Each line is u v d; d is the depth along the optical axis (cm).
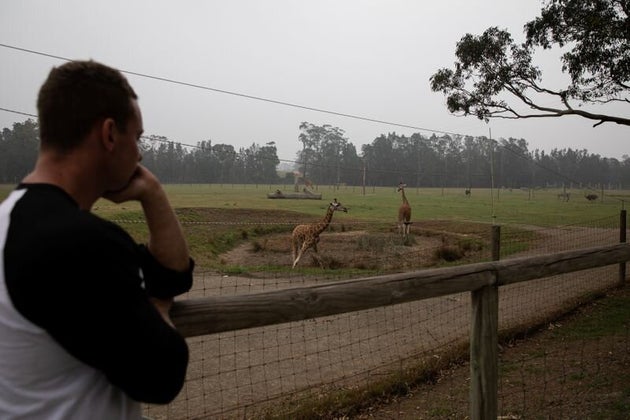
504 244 1508
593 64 1151
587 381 463
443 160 10825
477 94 1352
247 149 10712
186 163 10544
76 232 97
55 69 111
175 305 169
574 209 4069
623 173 12562
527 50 1268
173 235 127
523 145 10969
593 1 1112
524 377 488
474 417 299
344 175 10438
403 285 249
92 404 105
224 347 556
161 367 104
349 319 681
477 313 298
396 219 2959
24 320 95
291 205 4084
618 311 739
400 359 512
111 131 111
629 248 449
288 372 484
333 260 1392
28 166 6494
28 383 98
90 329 96
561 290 879
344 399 412
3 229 100
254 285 887
